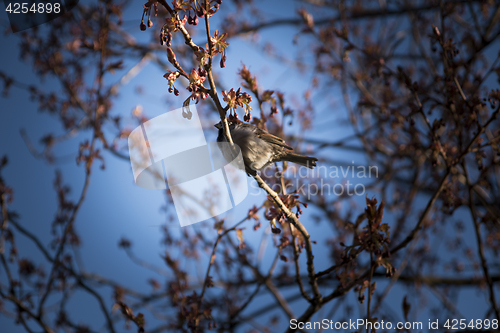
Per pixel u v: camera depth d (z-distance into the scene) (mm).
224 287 7328
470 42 5777
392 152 8719
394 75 5285
